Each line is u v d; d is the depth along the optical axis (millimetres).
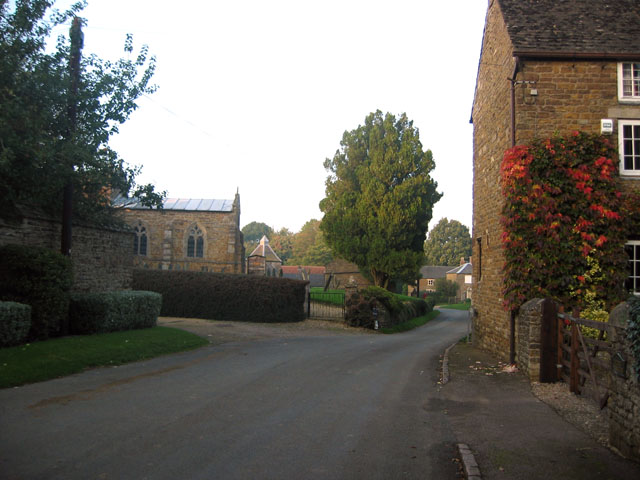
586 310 11414
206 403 7492
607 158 12031
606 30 13109
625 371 5207
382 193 36969
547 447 5566
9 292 11477
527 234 11797
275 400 7867
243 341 16781
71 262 12945
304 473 4758
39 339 11805
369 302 24984
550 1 14141
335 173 42938
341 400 8070
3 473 4520
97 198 15383
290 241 114438
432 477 4781
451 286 78562
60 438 5578
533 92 12500
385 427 6512
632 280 12180
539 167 11859
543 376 9344
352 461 5156
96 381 8977
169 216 47562
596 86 12578
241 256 49781
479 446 5625
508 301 12062
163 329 16016
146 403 7379
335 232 38188
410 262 35875
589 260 11633
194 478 4531
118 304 14266
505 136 13227
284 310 24375
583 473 4746
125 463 4859
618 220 11734
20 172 11094
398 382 9953
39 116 11125
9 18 11344
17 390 8023
